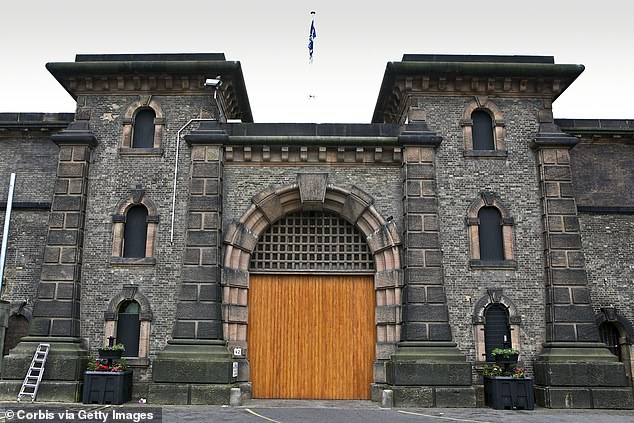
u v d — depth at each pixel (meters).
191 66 19.38
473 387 16.91
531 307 18.20
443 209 18.84
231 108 21.84
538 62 20.02
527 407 16.36
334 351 18.86
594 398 16.83
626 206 20.75
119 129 19.61
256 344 18.88
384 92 21.25
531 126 19.58
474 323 17.94
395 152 19.12
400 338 17.91
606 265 20.03
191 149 19.19
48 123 21.45
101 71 19.48
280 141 19.06
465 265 18.42
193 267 17.95
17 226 20.48
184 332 17.44
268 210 19.03
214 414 14.58
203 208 18.45
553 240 18.34
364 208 18.92
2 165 21.52
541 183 18.95
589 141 21.75
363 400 18.34
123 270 18.42
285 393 18.59
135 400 17.28
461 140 19.39
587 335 17.61
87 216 18.86
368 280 19.28
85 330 18.02
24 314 19.59
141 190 19.03
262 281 19.28
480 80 19.55
